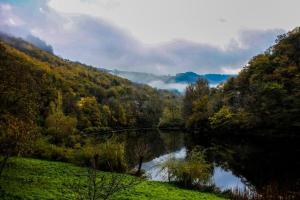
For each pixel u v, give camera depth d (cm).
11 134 2158
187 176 2891
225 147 7238
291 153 6288
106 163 3156
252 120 9356
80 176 2683
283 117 8275
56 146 4097
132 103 17312
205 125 11856
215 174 4100
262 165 4909
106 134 11050
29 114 2728
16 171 2664
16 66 2834
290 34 12569
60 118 4909
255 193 2741
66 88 13488
